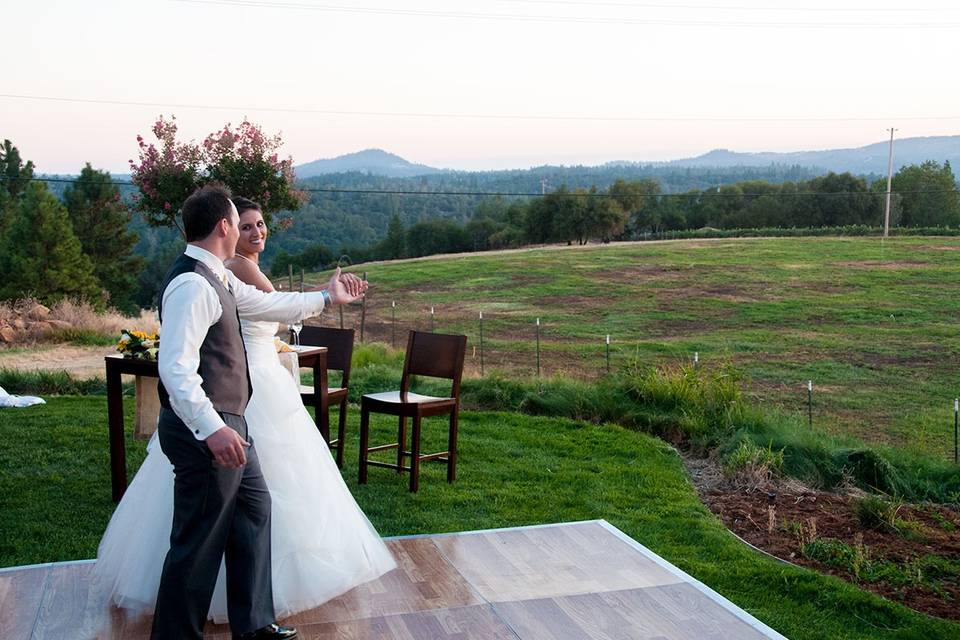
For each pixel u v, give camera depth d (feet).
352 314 92.63
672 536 16.61
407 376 19.67
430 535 14.05
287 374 11.89
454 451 19.72
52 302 107.55
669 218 231.91
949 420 41.98
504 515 17.22
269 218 53.57
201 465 9.09
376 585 11.81
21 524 15.66
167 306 9.12
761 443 23.50
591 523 14.70
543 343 71.41
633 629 10.44
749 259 127.24
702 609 11.05
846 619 13.02
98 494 17.71
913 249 133.80
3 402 27.81
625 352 65.77
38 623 10.40
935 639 12.44
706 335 75.20
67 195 139.23
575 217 202.69
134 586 10.65
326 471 11.82
